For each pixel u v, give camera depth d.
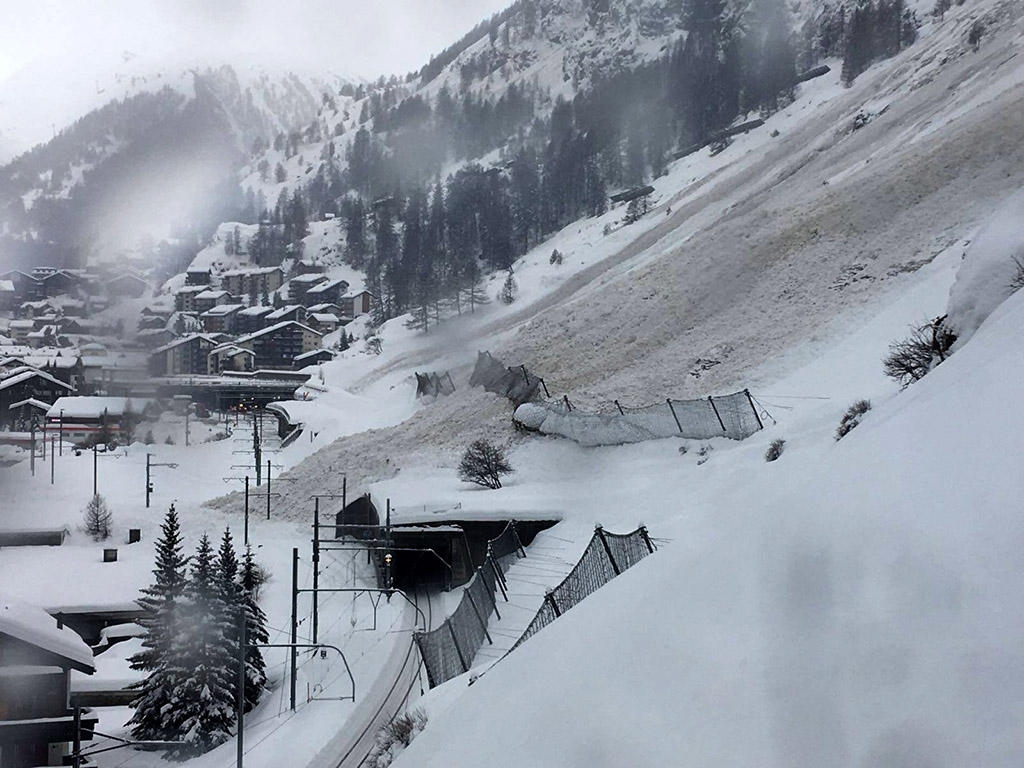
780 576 9.47
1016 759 5.65
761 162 146.62
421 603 45.47
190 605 35.50
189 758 33.12
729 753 7.19
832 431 35.84
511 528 43.50
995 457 9.26
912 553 8.36
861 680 7.15
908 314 52.78
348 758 28.45
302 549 55.75
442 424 69.94
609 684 9.42
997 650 6.63
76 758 26.25
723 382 55.88
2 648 28.88
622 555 26.64
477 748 10.11
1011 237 29.31
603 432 53.47
